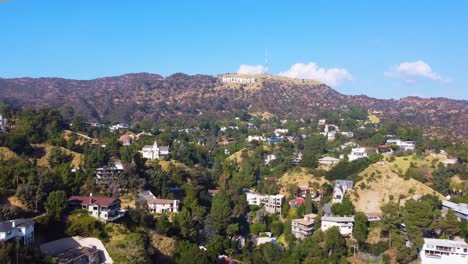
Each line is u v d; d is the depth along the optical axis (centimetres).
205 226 15025
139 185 16025
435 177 17875
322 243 14038
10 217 11212
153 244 12744
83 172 15425
